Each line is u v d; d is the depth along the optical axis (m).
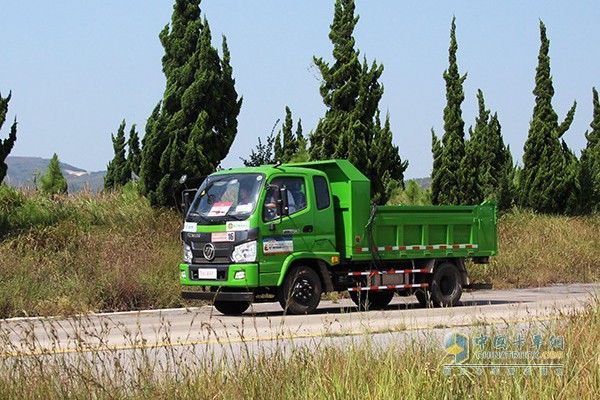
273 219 18.17
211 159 26.30
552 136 37.59
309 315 18.02
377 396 7.79
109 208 25.66
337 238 19.41
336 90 28.22
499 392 8.06
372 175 28.20
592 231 34.72
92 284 20.19
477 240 21.36
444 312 18.38
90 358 10.86
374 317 17.16
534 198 37.50
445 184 33.19
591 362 8.88
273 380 8.40
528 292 24.50
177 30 26.75
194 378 8.51
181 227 24.84
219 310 19.41
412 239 20.16
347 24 28.44
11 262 20.64
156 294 20.56
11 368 8.66
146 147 25.92
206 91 26.14
